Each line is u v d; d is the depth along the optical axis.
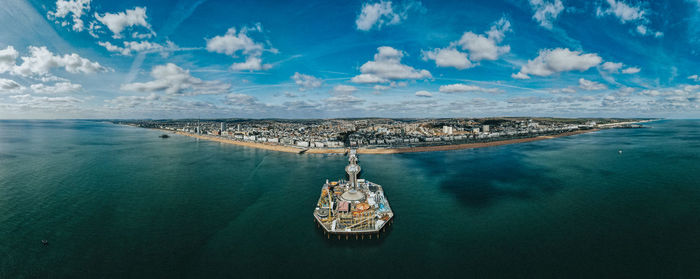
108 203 152.12
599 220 130.12
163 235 117.56
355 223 125.31
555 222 128.38
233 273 93.62
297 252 106.62
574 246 107.62
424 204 153.38
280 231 122.75
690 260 97.25
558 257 100.75
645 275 89.94
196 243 111.50
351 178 175.88
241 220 133.12
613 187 179.75
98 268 94.56
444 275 92.88
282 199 162.00
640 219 130.12
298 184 195.25
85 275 90.94
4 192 169.00
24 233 116.75
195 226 126.06
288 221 132.50
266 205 152.38
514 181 198.25
